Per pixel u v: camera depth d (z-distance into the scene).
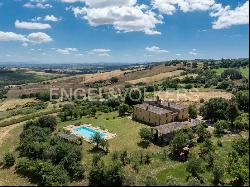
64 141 110.12
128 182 73.94
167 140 104.38
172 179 68.19
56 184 80.00
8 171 96.81
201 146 92.44
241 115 119.56
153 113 125.44
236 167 73.88
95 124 132.88
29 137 114.44
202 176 75.12
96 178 77.56
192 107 133.50
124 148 102.25
